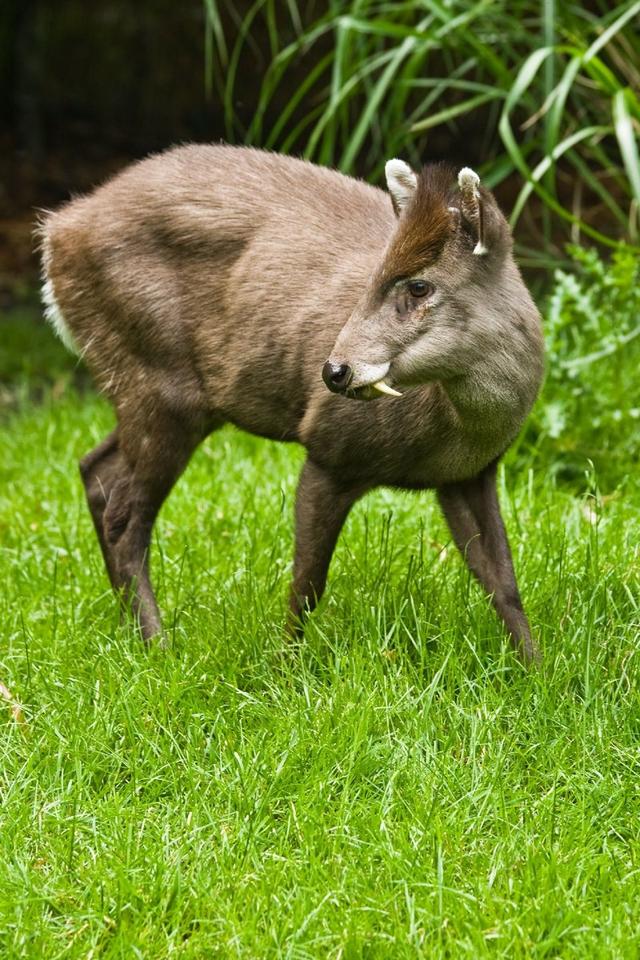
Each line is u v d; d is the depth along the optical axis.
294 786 6.89
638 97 13.52
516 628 7.94
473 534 8.13
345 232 8.21
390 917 5.89
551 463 10.86
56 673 7.92
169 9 22.03
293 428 8.32
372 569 8.88
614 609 8.12
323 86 19.95
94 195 8.92
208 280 8.42
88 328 8.86
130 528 8.86
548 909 5.89
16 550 10.14
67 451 12.28
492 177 12.61
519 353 7.41
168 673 7.80
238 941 5.79
